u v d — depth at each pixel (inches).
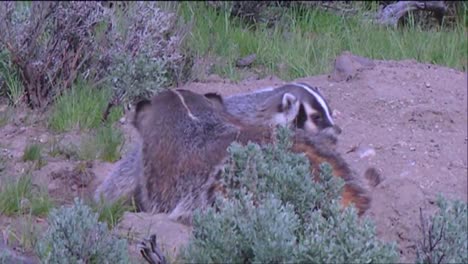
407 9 637.3
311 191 285.4
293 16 631.8
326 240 261.6
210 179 352.2
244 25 631.2
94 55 504.4
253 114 439.8
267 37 593.9
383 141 464.1
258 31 610.2
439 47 576.4
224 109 402.3
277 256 256.5
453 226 298.5
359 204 347.6
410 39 587.8
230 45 574.6
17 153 427.8
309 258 257.1
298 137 362.6
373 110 494.3
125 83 480.7
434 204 397.4
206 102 378.3
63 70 492.4
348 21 627.8
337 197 292.8
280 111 439.5
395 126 481.7
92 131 461.1
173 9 605.3
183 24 570.3
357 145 458.9
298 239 275.9
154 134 368.5
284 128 314.5
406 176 430.3
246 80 538.6
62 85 488.4
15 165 410.9
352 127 476.7
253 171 290.0
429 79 519.8
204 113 368.2
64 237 287.3
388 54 569.0
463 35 598.9
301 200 285.1
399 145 461.1
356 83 516.7
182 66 525.0
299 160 299.4
